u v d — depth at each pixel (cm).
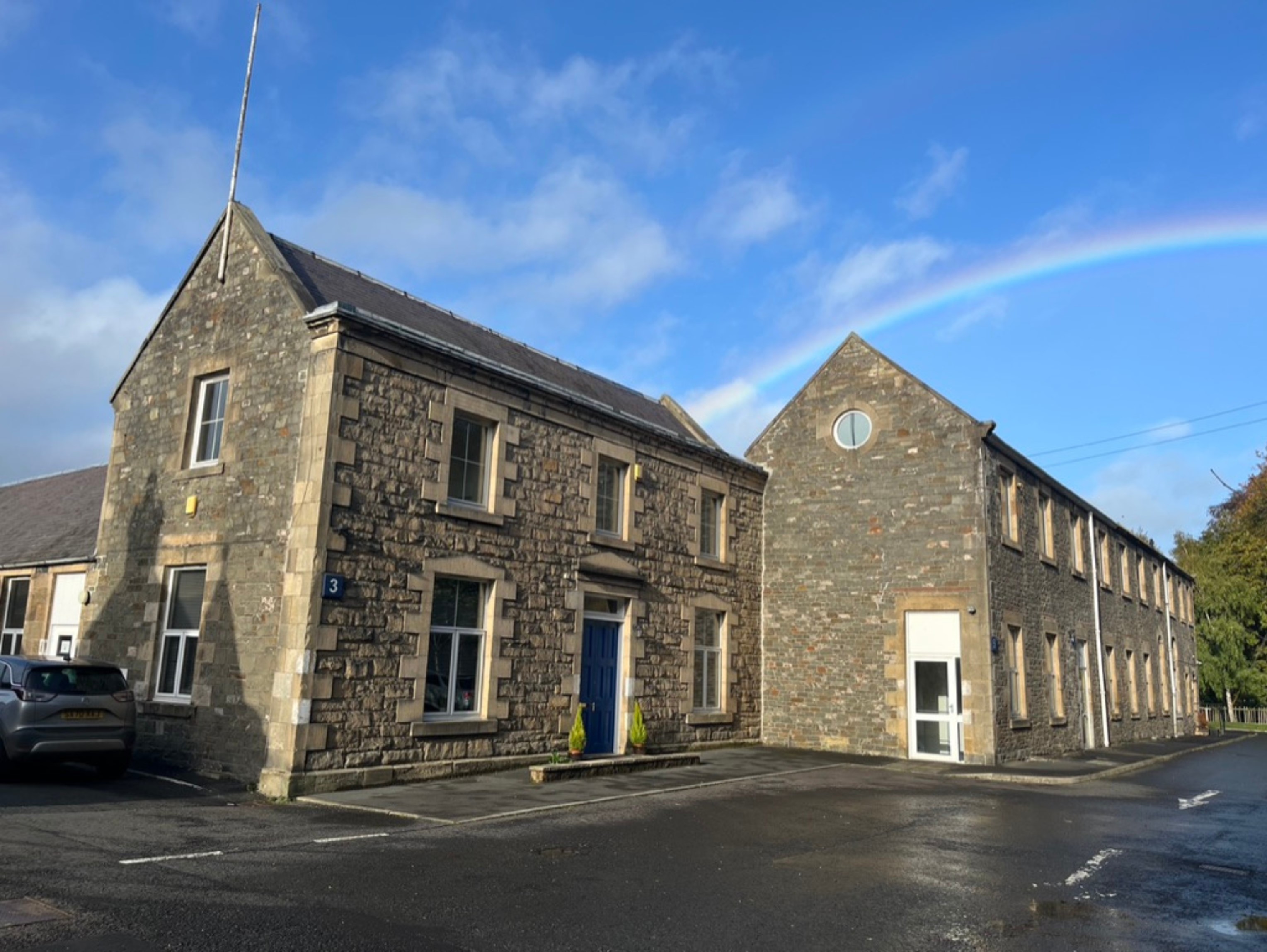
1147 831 1066
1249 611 4516
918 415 1934
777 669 2016
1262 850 969
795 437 2089
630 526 1683
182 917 586
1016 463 2067
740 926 621
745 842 912
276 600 1193
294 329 1273
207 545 1316
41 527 2081
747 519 2044
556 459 1532
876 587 1923
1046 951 590
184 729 1274
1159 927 655
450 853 809
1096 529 2720
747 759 1695
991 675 1767
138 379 1539
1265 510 4781
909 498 1916
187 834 851
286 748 1105
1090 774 1672
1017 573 1984
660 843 891
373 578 1210
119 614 1441
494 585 1391
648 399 2236
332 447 1180
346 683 1164
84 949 516
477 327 1747
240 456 1302
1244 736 3591
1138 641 3048
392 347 1270
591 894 688
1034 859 877
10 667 1166
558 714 1481
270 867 730
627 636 1656
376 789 1162
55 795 1044
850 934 613
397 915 613
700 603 1856
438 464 1317
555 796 1158
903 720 1839
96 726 1161
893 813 1127
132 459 1505
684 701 1780
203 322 1440
